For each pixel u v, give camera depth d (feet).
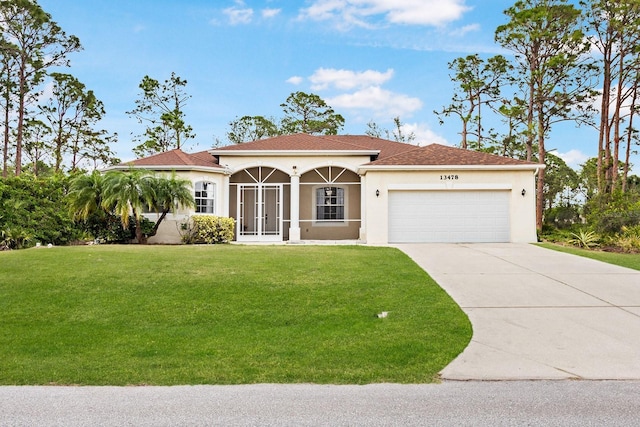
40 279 34.04
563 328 25.36
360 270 38.96
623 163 128.16
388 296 31.24
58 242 60.03
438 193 63.00
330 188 77.15
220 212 70.64
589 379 18.76
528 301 30.73
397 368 19.81
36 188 61.36
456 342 23.08
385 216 62.80
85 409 15.83
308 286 33.22
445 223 62.85
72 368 19.86
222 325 25.95
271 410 15.69
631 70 99.55
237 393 17.25
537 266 42.80
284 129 157.38
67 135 134.62
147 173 61.21
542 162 99.81
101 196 59.31
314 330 25.08
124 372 19.38
